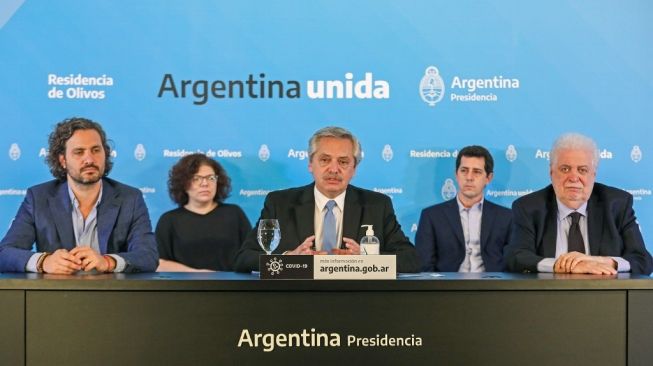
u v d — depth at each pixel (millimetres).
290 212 5008
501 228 5086
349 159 5031
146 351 3475
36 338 3467
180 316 3473
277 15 5129
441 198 5121
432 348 3504
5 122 5047
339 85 5125
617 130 5113
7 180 5035
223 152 5113
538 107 5121
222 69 5113
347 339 3496
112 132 5078
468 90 5125
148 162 5082
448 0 5129
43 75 5062
